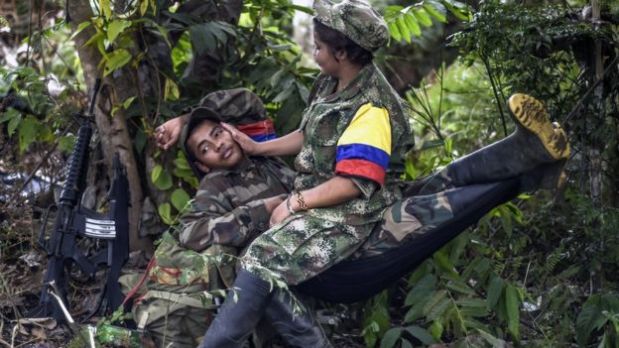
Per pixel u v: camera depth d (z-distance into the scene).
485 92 5.18
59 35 6.18
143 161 4.09
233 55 4.36
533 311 3.99
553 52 3.99
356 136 3.21
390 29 4.37
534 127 3.12
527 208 4.45
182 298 3.40
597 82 3.91
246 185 3.59
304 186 3.39
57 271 3.64
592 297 3.66
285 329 3.37
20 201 4.14
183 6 4.25
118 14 3.88
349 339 3.85
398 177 3.44
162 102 4.04
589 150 3.97
